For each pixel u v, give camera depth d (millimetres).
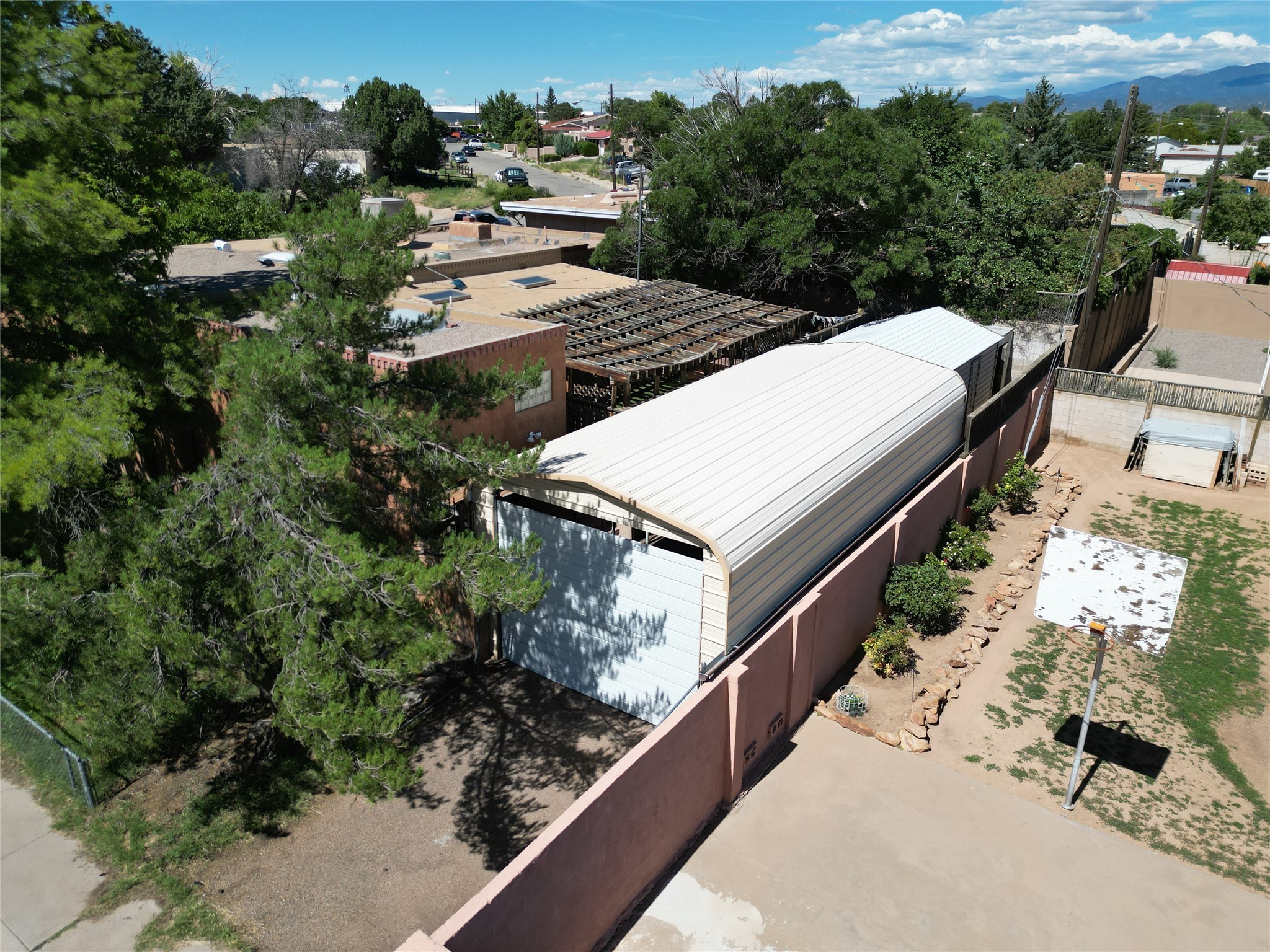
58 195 10391
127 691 9977
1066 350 27859
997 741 11844
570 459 12430
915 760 11359
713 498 11445
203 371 12016
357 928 8602
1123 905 9148
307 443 9898
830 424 14820
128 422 10742
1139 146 87250
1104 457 23375
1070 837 10094
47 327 12211
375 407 9812
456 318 18922
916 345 20109
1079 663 13852
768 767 11125
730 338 21266
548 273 27859
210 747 11320
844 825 10164
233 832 9844
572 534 11961
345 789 8070
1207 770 11414
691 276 31094
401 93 71375
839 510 13078
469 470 10523
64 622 9992
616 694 12211
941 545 17156
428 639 8609
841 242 29656
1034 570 16922
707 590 10578
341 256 9719
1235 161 92125
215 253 24734
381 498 11430
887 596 14211
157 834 9797
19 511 11148
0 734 11188
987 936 8727
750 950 8500
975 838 10023
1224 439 21062
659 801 9008
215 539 9688
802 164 27609
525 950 7309
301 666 8336
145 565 9164
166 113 48844
